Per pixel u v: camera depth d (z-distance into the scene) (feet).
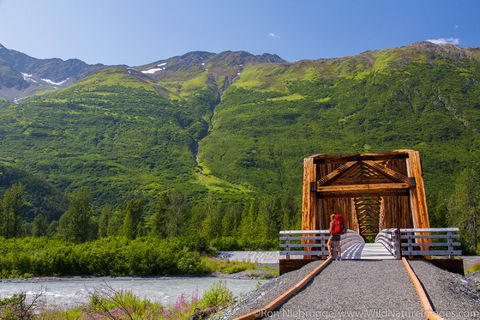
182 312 44.04
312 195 54.85
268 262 160.97
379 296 26.96
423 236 45.80
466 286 34.86
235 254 187.62
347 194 55.06
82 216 280.31
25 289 92.27
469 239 217.77
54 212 575.79
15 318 38.19
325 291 29.25
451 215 236.02
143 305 50.24
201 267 129.70
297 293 29.19
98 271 126.72
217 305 43.24
